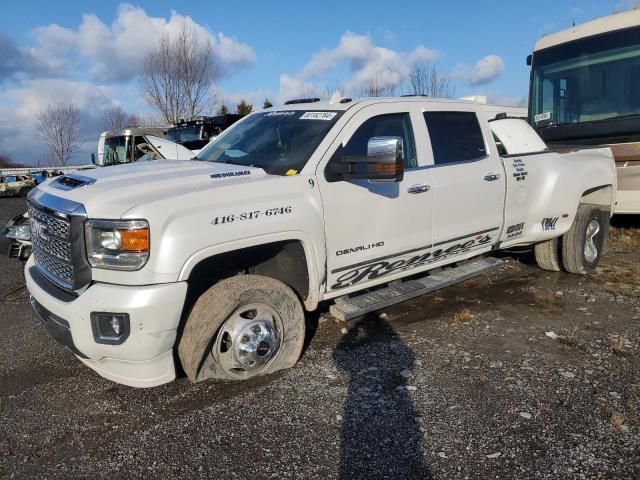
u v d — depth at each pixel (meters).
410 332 4.75
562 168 5.99
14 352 4.58
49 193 3.77
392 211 4.40
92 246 3.27
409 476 2.82
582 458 2.94
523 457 2.96
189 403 3.59
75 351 3.47
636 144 8.13
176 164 4.34
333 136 4.14
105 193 3.38
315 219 3.88
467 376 3.89
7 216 17.59
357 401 3.55
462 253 5.24
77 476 2.89
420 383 3.79
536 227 5.88
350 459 2.97
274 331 3.83
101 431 3.31
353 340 4.56
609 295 5.71
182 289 3.26
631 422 3.27
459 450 3.03
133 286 3.21
